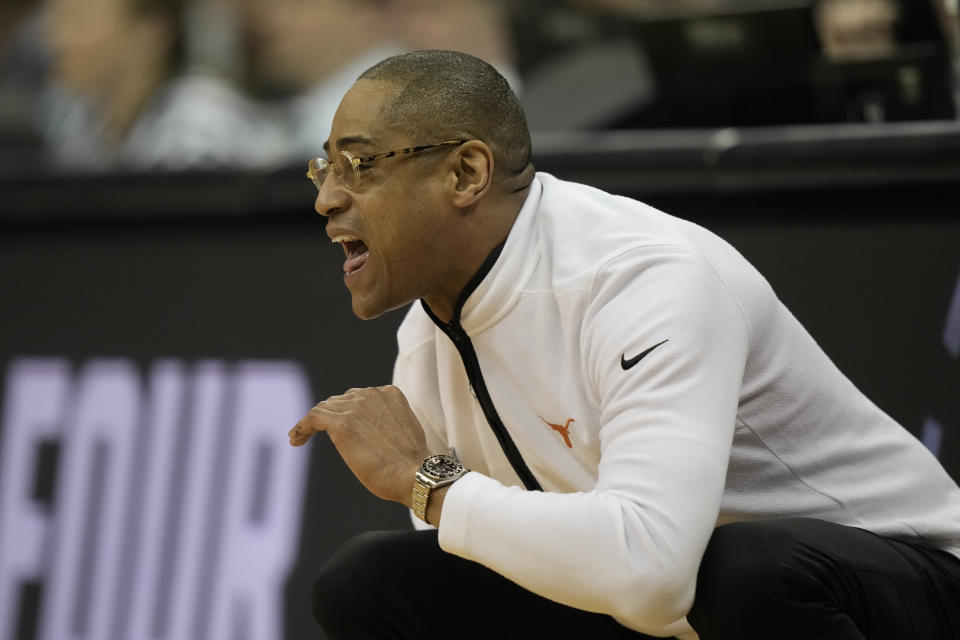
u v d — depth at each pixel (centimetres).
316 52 1667
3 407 964
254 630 852
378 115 544
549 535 479
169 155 1399
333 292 910
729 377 500
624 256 524
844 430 554
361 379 879
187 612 871
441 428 631
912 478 556
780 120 1067
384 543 590
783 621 477
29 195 991
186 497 897
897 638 502
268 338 914
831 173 799
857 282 785
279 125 1606
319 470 866
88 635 891
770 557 479
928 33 1001
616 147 868
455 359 595
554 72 1393
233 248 948
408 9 1666
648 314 503
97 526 912
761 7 1010
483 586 581
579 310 534
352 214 549
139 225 972
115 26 1549
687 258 516
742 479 544
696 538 468
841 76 1010
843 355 773
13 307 988
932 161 771
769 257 812
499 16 1642
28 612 907
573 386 543
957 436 734
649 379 492
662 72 1091
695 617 495
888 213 789
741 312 522
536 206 570
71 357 962
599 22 1428
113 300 964
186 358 931
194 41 1523
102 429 936
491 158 548
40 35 1725
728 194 833
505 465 599
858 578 491
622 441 488
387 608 582
